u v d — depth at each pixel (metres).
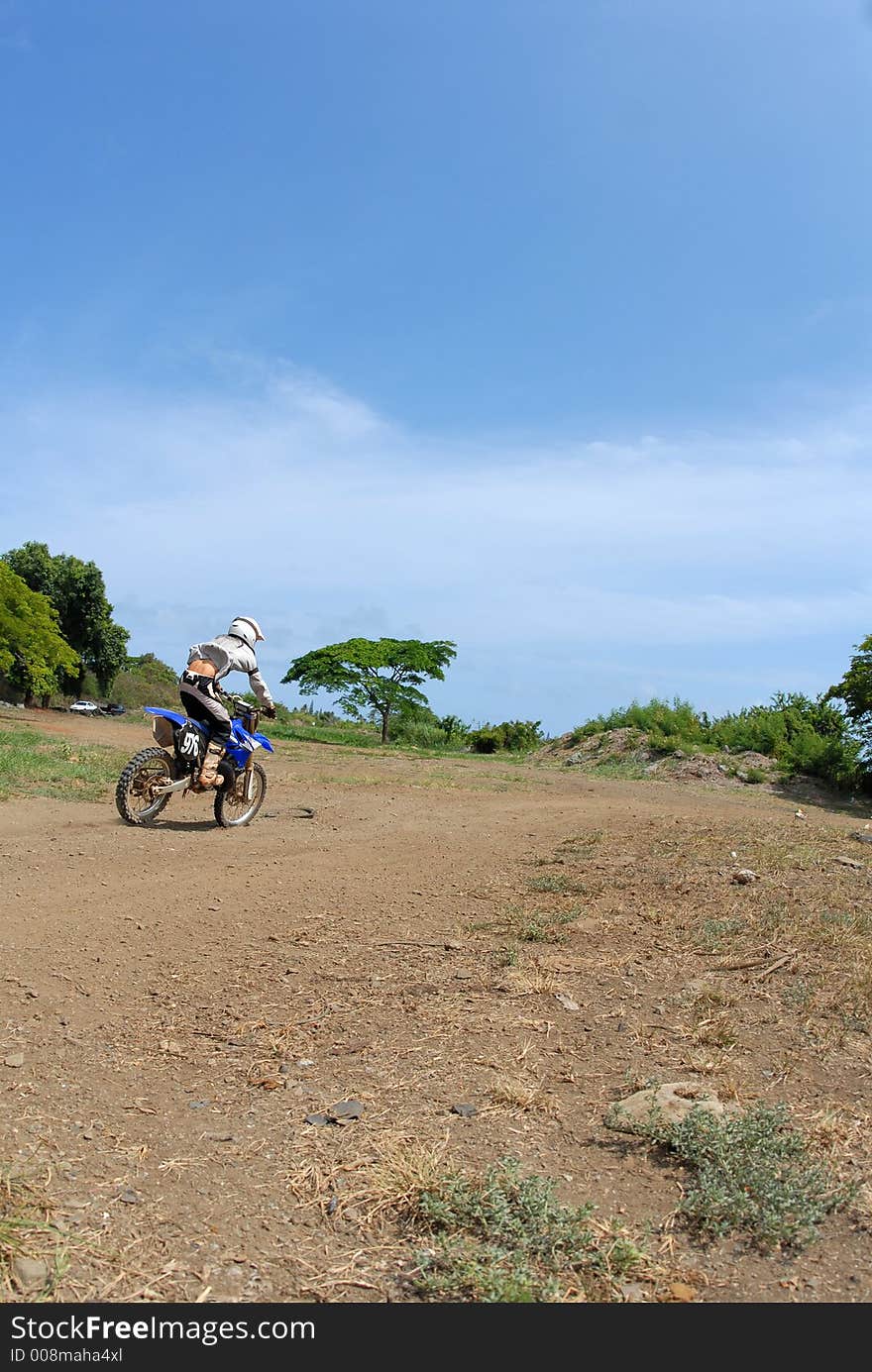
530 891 6.27
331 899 6.05
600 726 22.56
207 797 10.30
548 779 16.92
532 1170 2.98
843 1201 2.82
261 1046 3.86
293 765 16.66
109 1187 2.82
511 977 4.60
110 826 8.27
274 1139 3.14
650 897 6.03
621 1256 2.56
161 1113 3.30
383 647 26.61
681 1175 2.98
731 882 6.36
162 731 8.30
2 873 6.39
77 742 15.92
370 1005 4.28
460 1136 3.17
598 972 4.73
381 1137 3.15
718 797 16.02
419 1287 2.46
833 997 4.43
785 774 18.36
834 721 20.88
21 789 9.85
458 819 9.69
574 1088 3.55
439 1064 3.71
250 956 4.93
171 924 5.43
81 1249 2.52
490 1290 2.42
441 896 6.18
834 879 6.52
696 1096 3.41
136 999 4.34
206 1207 2.75
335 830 8.76
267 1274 2.48
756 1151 2.98
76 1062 3.67
